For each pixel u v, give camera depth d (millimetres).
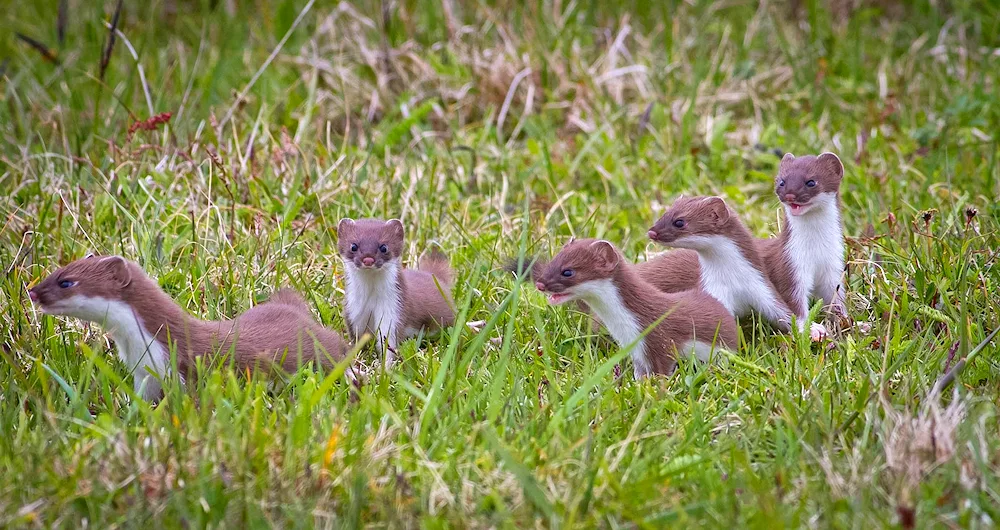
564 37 18578
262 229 12883
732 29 19641
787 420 8500
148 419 8273
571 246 10047
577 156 15922
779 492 7543
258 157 14945
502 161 15688
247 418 8305
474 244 12977
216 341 9422
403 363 10180
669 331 10086
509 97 17016
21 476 7660
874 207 13688
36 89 16984
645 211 14320
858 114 17000
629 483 7715
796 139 16109
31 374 9414
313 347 9906
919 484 7570
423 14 19828
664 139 16234
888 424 8297
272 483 7598
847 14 20438
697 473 7926
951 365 9477
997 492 7445
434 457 8125
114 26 15773
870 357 9875
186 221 13250
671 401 9148
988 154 15281
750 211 14414
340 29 19422
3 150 15227
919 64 18172
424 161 15445
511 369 9750
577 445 8016
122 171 14273
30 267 11781
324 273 12195
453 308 11641
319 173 14547
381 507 7426
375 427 8445
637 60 18484
